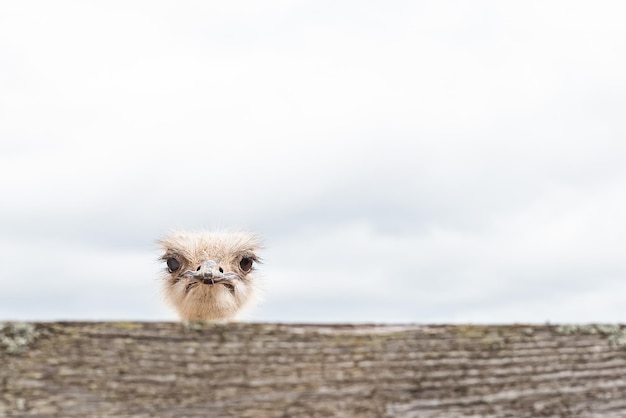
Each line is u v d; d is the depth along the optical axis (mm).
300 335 3695
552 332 3840
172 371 3570
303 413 3613
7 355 3480
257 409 3588
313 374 3660
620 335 3863
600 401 3779
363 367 3695
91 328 3561
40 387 3469
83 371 3512
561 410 3744
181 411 3539
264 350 3656
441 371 3736
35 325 3531
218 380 3594
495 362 3768
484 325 3818
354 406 3646
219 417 3557
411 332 3766
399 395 3686
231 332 3652
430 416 3678
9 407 3428
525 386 3764
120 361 3545
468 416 3699
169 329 3609
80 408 3473
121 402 3506
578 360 3812
